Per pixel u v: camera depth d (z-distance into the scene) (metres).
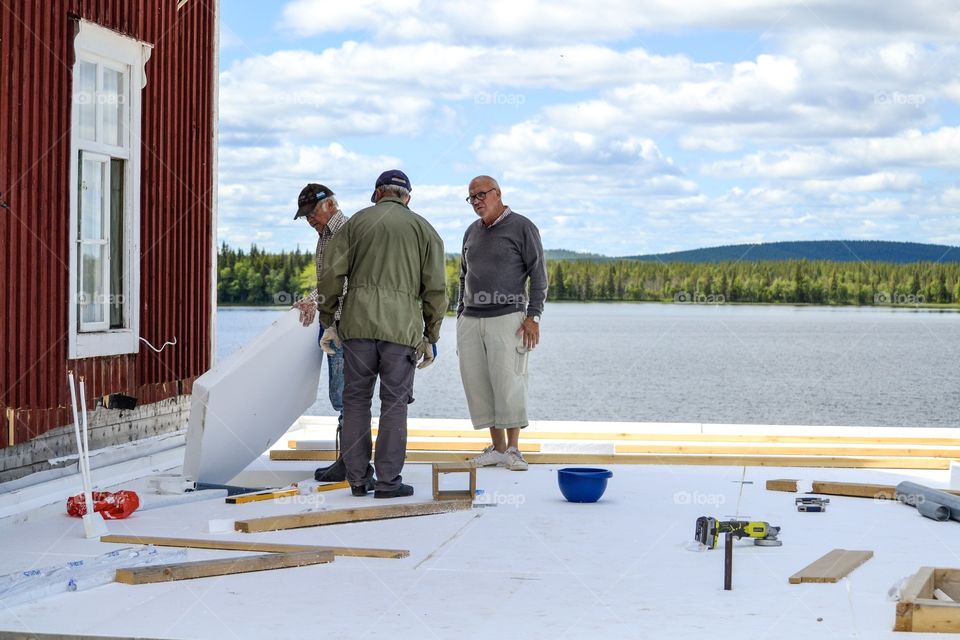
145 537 4.86
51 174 6.18
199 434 6.24
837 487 6.21
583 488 5.83
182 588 3.94
